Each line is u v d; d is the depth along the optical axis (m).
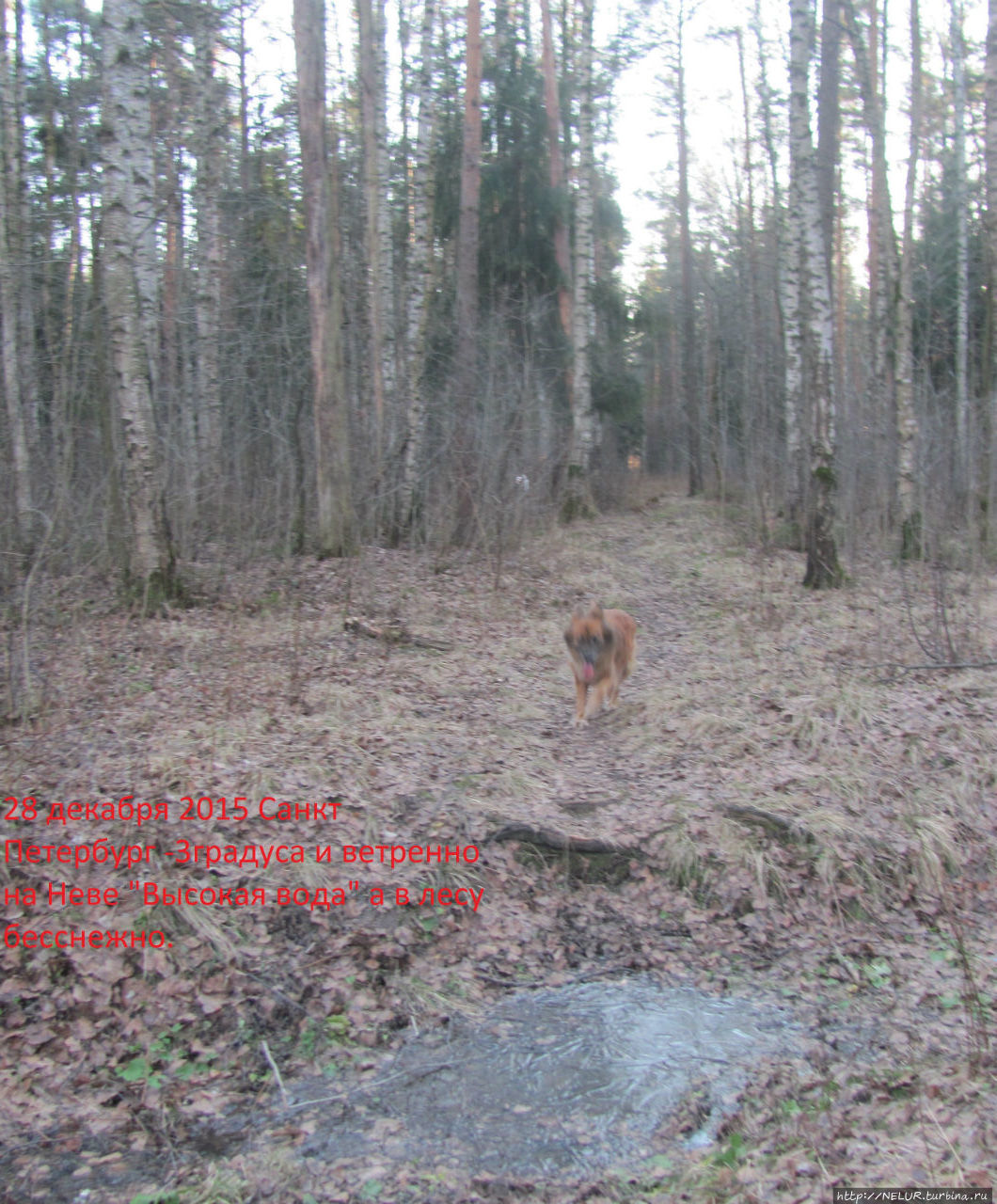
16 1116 4.23
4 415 11.44
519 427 17.36
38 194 18.38
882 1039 4.82
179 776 6.59
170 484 13.30
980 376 26.33
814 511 14.14
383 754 7.56
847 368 23.22
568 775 7.73
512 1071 4.69
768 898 6.16
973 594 12.59
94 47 20.61
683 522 22.56
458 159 23.08
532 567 15.54
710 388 28.77
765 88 26.00
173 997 4.95
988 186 12.50
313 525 16.03
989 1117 3.76
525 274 23.30
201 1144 4.18
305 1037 4.87
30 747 6.93
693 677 10.12
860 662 10.05
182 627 10.56
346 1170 4.02
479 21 17.17
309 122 13.77
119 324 10.77
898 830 6.65
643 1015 5.15
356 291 20.27
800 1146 3.93
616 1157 4.10
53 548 10.53
